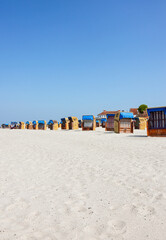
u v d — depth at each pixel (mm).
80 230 2908
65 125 34562
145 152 8922
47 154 8719
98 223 3090
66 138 15211
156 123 15664
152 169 5973
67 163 7129
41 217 3324
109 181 5066
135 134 19422
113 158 7844
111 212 3438
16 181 5203
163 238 2660
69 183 5012
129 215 3312
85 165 6805
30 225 3076
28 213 3471
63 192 4414
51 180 5273
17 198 4117
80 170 6195
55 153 8961
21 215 3402
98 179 5258
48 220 3223
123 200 3908
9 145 10828
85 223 3102
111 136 17062
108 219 3203
